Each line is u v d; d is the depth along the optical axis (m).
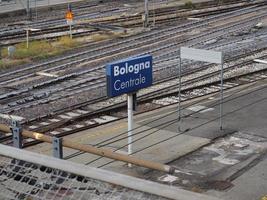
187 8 53.22
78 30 41.91
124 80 14.66
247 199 12.02
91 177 3.59
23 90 23.58
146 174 13.52
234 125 17.81
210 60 17.39
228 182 12.96
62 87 24.33
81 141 16.36
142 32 39.84
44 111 20.31
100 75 26.73
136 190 3.41
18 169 4.02
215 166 14.14
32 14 51.97
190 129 17.38
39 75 27.22
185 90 23.08
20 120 19.03
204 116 18.92
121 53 32.53
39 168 3.95
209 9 50.97
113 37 38.47
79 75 26.91
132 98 15.03
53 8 55.75
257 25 41.12
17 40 38.06
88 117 19.17
